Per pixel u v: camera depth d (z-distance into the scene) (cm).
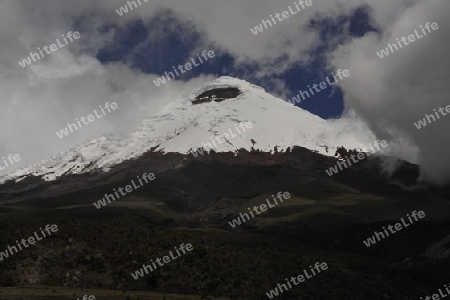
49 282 15375
